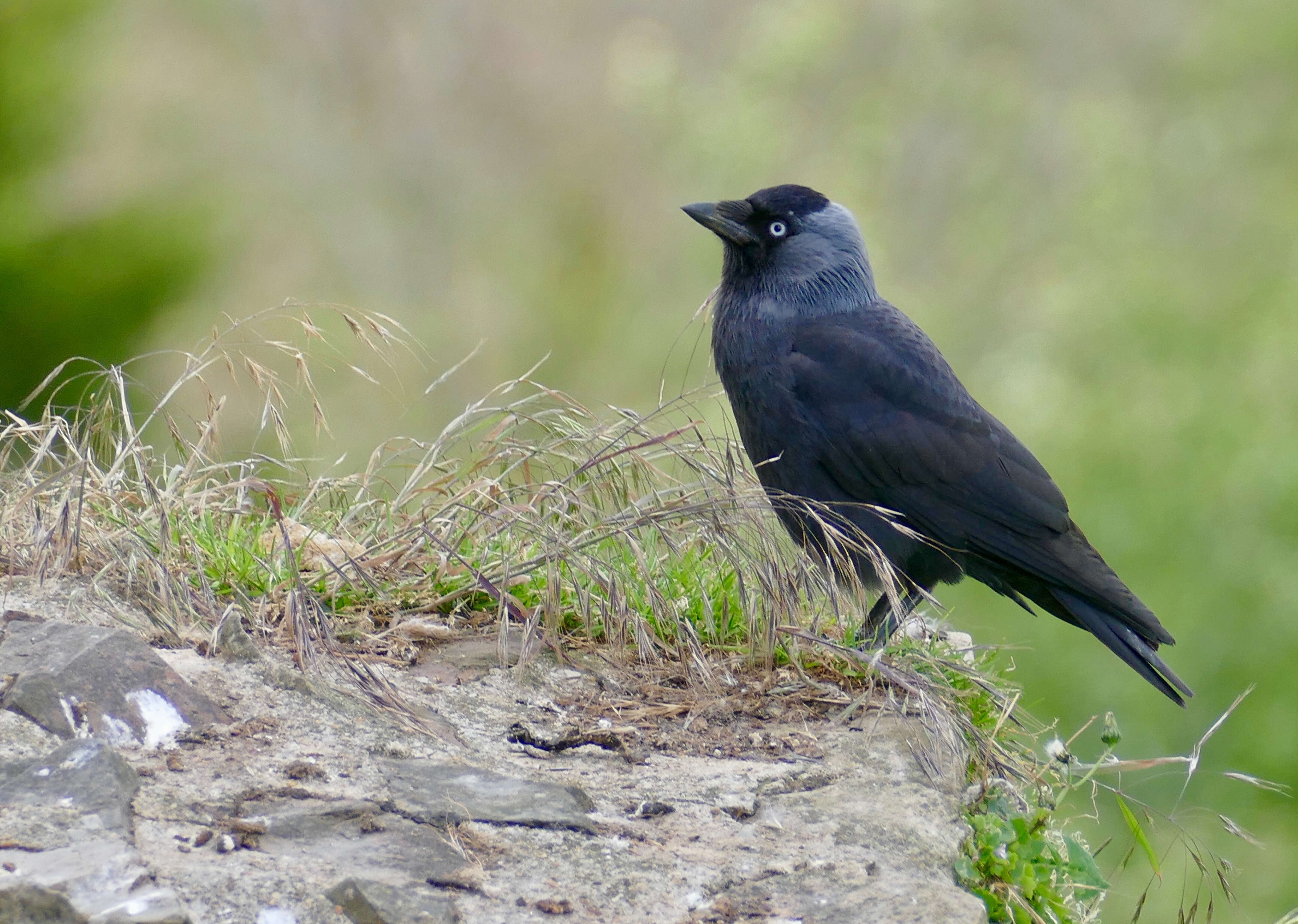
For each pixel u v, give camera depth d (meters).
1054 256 26.34
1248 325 23.41
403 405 11.16
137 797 5.02
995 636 21.72
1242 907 18.42
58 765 5.03
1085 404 23.17
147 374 20.02
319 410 8.12
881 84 29.20
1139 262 24.17
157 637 6.38
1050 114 27.84
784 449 9.48
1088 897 6.49
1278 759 20.83
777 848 5.57
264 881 4.57
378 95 35.47
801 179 29.06
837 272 9.94
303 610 6.61
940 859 5.73
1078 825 12.49
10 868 4.40
